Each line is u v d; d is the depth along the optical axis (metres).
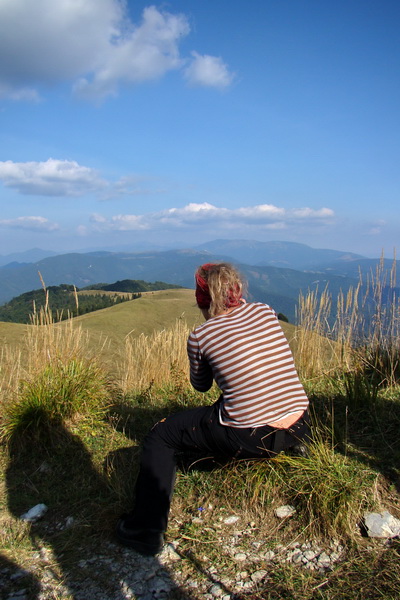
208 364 2.62
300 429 2.57
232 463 2.88
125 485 2.99
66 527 2.65
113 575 2.19
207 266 2.75
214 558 2.25
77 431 3.84
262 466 2.75
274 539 2.38
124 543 2.38
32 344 4.64
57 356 4.39
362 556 2.17
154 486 2.45
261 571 2.13
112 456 3.47
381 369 4.72
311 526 2.38
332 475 2.57
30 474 3.35
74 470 3.31
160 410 4.45
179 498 2.81
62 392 3.96
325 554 2.22
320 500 2.43
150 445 2.58
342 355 5.25
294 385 2.53
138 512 2.40
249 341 2.48
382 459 2.94
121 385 5.04
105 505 2.82
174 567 2.22
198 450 2.63
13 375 4.55
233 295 2.63
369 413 3.64
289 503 2.59
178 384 4.83
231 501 2.71
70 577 2.19
